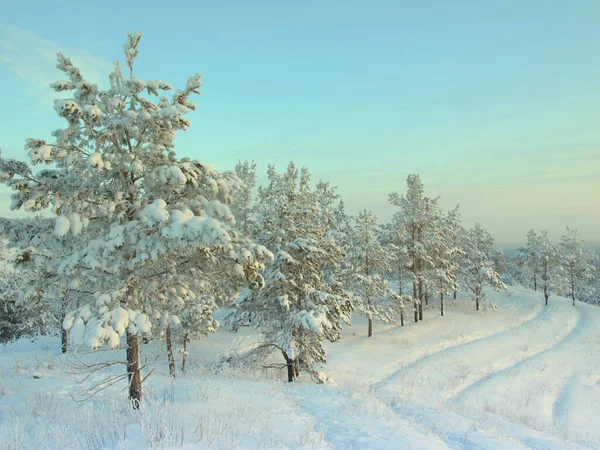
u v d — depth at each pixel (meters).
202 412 7.81
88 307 7.02
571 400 19.19
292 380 17.36
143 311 8.70
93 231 8.24
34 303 7.79
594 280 68.50
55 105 6.78
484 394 18.84
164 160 8.61
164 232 6.93
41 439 5.35
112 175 8.27
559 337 34.19
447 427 10.16
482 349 28.12
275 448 5.88
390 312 32.06
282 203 17.45
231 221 8.47
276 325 18.23
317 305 17.23
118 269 8.12
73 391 10.98
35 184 7.24
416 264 36.41
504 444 8.57
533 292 58.44
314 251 16.95
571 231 55.34
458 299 49.12
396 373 22.20
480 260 44.38
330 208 31.92
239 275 8.91
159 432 5.69
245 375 15.59
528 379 22.28
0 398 9.55
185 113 8.11
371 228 31.69
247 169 32.91
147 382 12.09
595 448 11.25
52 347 24.36
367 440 7.47
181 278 9.05
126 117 7.79
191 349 23.06
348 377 20.44
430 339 29.94
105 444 5.40
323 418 9.48
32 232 7.74
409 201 35.91
